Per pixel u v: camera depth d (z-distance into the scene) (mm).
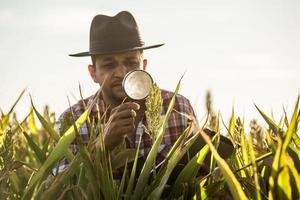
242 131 3115
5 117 3518
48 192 2838
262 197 2703
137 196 3023
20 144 4703
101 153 2963
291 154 2879
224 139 3398
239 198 2287
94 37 4094
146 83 3219
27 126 5328
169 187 3258
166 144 4012
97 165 2906
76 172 3135
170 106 3020
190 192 3113
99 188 2916
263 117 2951
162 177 3074
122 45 4035
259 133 3654
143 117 3842
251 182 2918
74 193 2875
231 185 2303
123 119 3197
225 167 2303
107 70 4023
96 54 4055
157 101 2850
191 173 3141
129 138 3799
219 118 3152
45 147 3441
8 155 2861
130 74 3203
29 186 2879
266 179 3096
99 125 2957
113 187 2951
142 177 3012
